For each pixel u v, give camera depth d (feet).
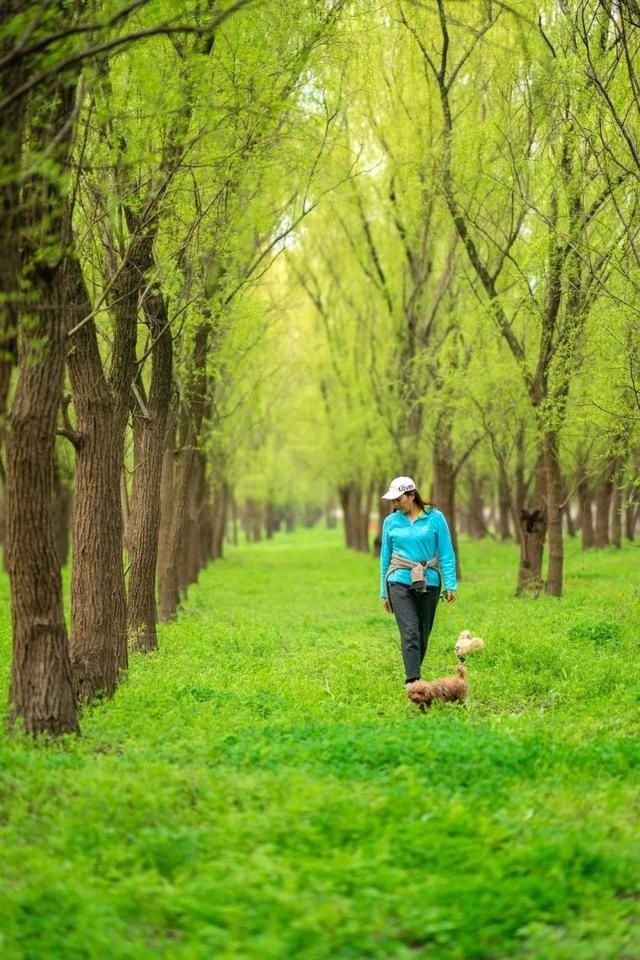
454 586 40.04
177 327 61.11
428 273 99.91
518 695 40.60
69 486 130.72
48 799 24.67
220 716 34.65
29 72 26.96
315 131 51.01
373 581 115.96
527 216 73.97
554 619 59.88
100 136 37.32
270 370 135.13
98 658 40.65
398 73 81.20
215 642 59.00
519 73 64.03
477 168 66.95
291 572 141.79
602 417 60.29
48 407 30.27
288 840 21.44
